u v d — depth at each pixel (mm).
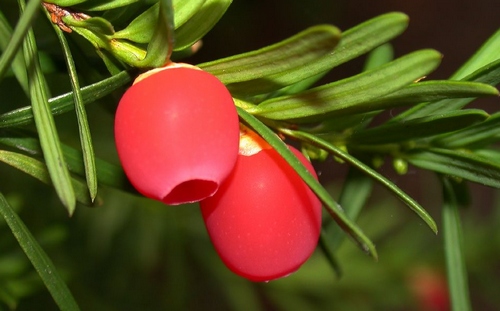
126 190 141
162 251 249
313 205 127
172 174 115
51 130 118
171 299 241
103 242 237
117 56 129
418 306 262
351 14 343
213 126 116
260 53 122
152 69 124
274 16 291
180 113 116
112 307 241
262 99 141
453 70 359
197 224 240
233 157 118
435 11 358
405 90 125
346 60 119
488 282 261
